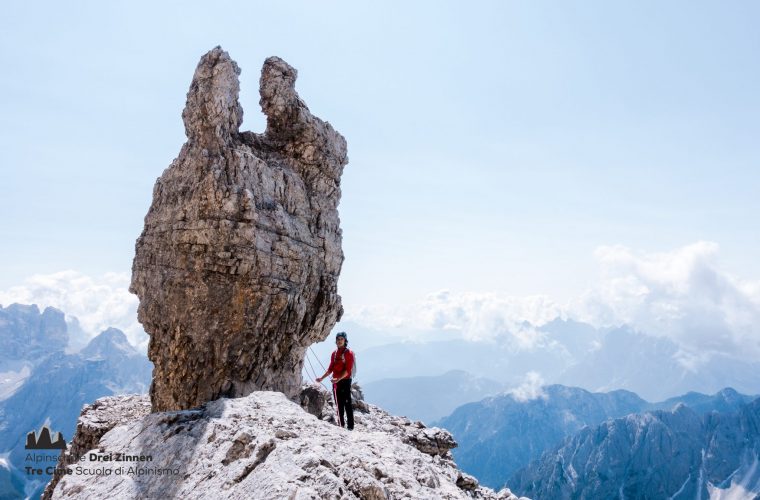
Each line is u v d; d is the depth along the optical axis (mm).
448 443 25906
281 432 13805
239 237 22062
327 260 28344
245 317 21984
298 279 24609
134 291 25938
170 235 23469
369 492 10359
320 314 27781
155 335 23609
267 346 23297
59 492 14617
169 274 23062
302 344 27281
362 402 31734
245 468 12047
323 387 29312
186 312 22016
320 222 28156
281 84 27953
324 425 15859
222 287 21922
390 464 12336
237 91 25500
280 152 27891
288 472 11055
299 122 27922
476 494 15867
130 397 30203
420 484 11836
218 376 21609
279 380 24516
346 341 18641
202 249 22078
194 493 12219
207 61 24625
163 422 16609
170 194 24641
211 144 23766
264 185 24516
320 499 9914
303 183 27578
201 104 24141
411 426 28141
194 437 14867
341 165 30781
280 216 24406
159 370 23297
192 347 21859
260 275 22266
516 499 16188
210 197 22281
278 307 23047
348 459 12148
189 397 21594
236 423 15289
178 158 25234
